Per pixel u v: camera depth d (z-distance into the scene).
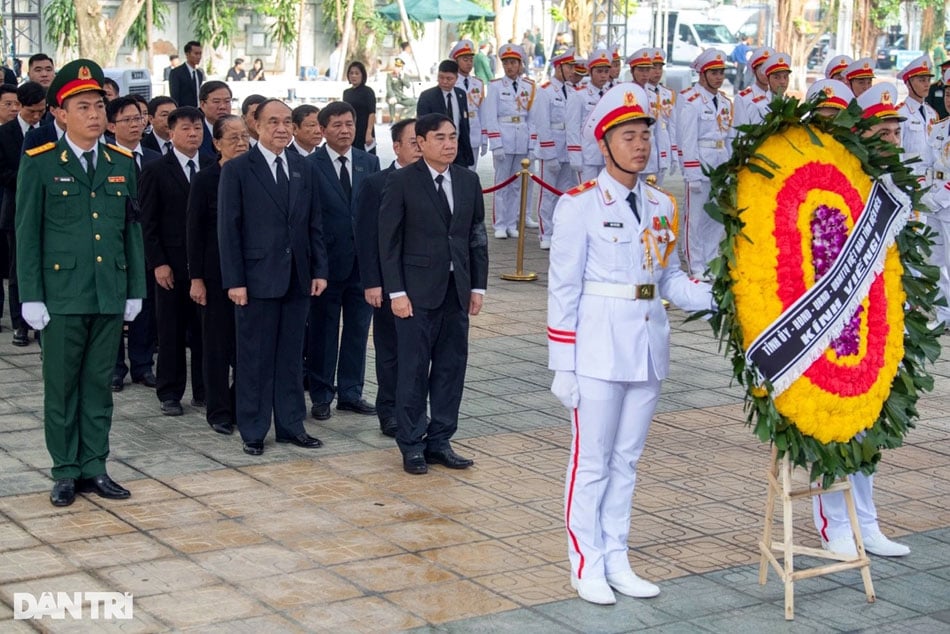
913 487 8.06
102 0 35.88
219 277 8.75
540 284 14.85
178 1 37.62
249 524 7.09
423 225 7.97
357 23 39.34
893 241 6.38
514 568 6.57
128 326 10.16
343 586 6.27
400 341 8.04
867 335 6.27
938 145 12.40
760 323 6.00
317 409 9.33
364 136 17.98
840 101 7.40
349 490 7.73
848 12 42.00
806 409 6.07
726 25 42.25
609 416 6.21
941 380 10.77
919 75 13.36
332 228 9.16
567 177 17.27
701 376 10.81
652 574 6.56
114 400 9.71
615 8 31.64
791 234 6.02
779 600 6.27
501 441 8.82
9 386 9.95
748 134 6.05
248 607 5.98
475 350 11.54
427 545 6.84
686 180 14.44
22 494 7.48
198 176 8.71
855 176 6.27
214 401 8.89
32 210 7.17
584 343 6.18
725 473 8.23
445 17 36.50
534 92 17.33
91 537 6.83
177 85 19.77
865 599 6.32
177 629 5.73
